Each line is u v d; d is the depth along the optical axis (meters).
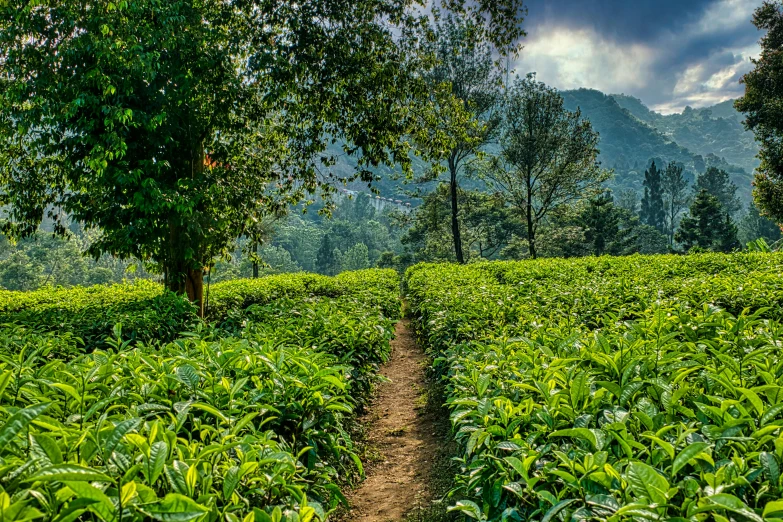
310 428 3.67
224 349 4.41
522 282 11.03
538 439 2.62
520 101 31.72
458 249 33.78
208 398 3.08
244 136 11.70
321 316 6.71
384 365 8.74
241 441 2.44
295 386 3.66
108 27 7.90
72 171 9.43
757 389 2.43
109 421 2.52
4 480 1.73
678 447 2.22
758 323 4.22
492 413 2.96
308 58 10.29
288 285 16.58
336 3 10.52
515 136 31.89
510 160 32.62
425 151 12.38
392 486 4.49
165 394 3.20
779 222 29.80
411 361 9.20
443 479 4.35
